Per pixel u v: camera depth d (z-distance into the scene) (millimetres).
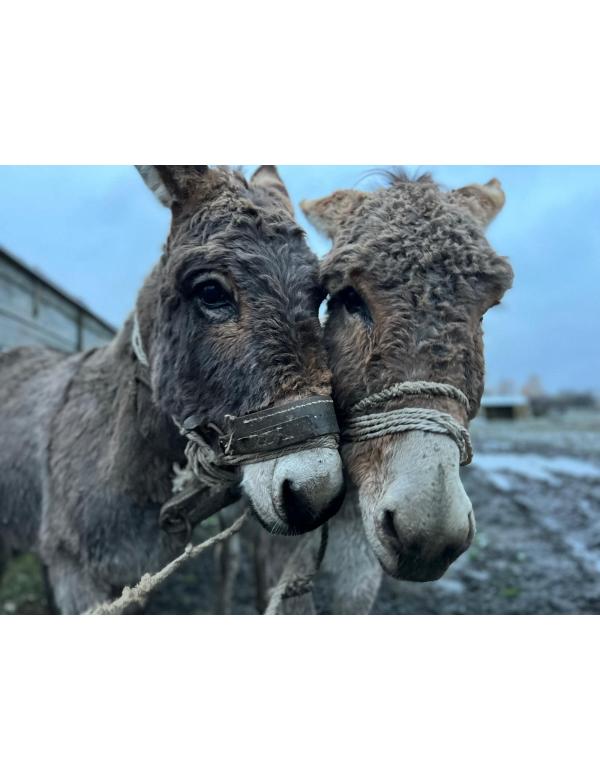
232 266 687
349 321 713
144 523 899
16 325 1632
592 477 2639
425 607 1459
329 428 637
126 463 873
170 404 770
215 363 695
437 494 572
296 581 864
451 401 622
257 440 646
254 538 1167
